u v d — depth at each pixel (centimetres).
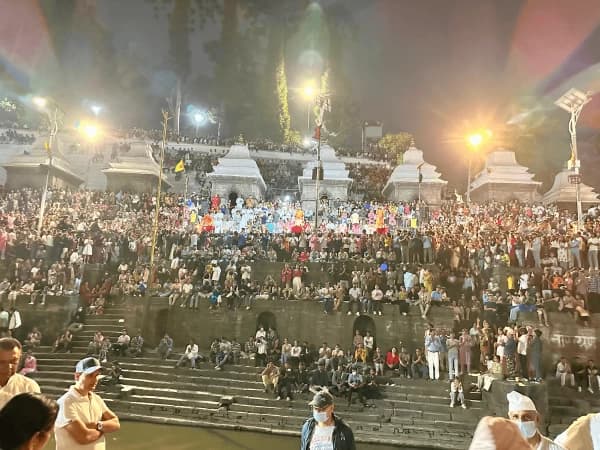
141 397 2036
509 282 2517
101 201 3916
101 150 5219
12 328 2477
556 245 2739
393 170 5150
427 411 1906
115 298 2766
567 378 2022
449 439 1731
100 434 532
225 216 3694
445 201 4472
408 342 2356
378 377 2089
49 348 2444
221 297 2592
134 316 2569
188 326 2562
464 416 1864
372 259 2894
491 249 2758
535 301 2342
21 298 2600
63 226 3256
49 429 291
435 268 2725
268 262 2888
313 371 2045
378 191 5100
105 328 2570
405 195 4506
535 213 3703
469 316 2356
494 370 1945
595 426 379
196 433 1745
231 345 2331
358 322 2477
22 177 4131
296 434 1758
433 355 2100
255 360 2270
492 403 1855
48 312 2558
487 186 4503
